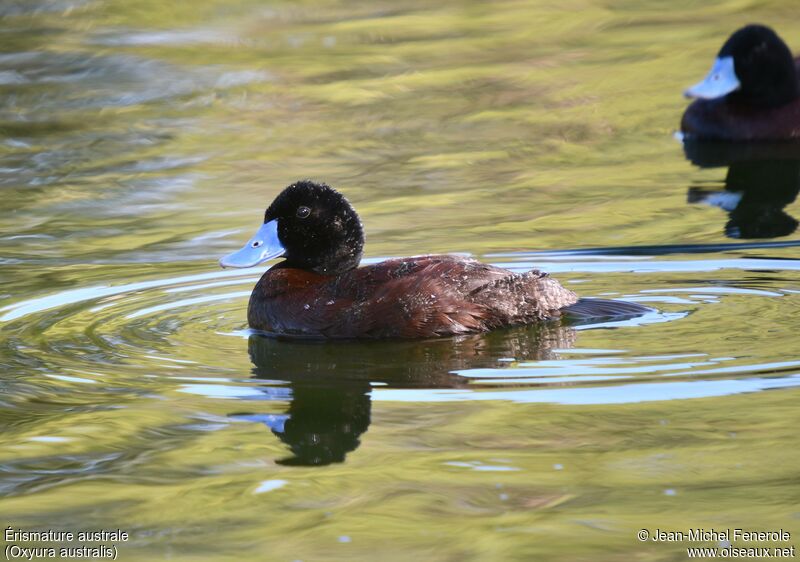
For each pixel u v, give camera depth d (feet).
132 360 35.88
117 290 42.96
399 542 24.32
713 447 28.02
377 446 28.96
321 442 29.50
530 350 35.04
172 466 28.30
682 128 65.77
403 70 78.38
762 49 65.00
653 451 27.99
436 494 26.32
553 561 23.31
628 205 52.01
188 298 42.14
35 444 29.66
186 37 86.84
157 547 24.44
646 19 88.79
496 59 80.18
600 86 73.82
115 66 80.28
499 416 30.45
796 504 25.22
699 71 75.66
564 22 88.69
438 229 48.73
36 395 33.01
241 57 82.17
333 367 34.83
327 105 71.61
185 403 32.32
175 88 75.82
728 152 62.49
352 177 57.62
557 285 38.37
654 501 25.62
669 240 46.24
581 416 30.19
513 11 92.22
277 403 32.19
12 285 43.68
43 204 54.90
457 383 33.01
